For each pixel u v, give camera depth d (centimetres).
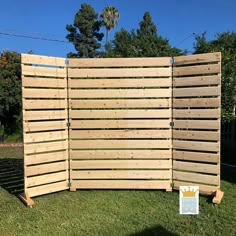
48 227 313
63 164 426
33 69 394
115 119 426
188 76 407
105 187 429
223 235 289
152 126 422
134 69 421
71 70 423
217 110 388
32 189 398
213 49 747
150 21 2144
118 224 316
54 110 415
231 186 438
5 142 1037
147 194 412
